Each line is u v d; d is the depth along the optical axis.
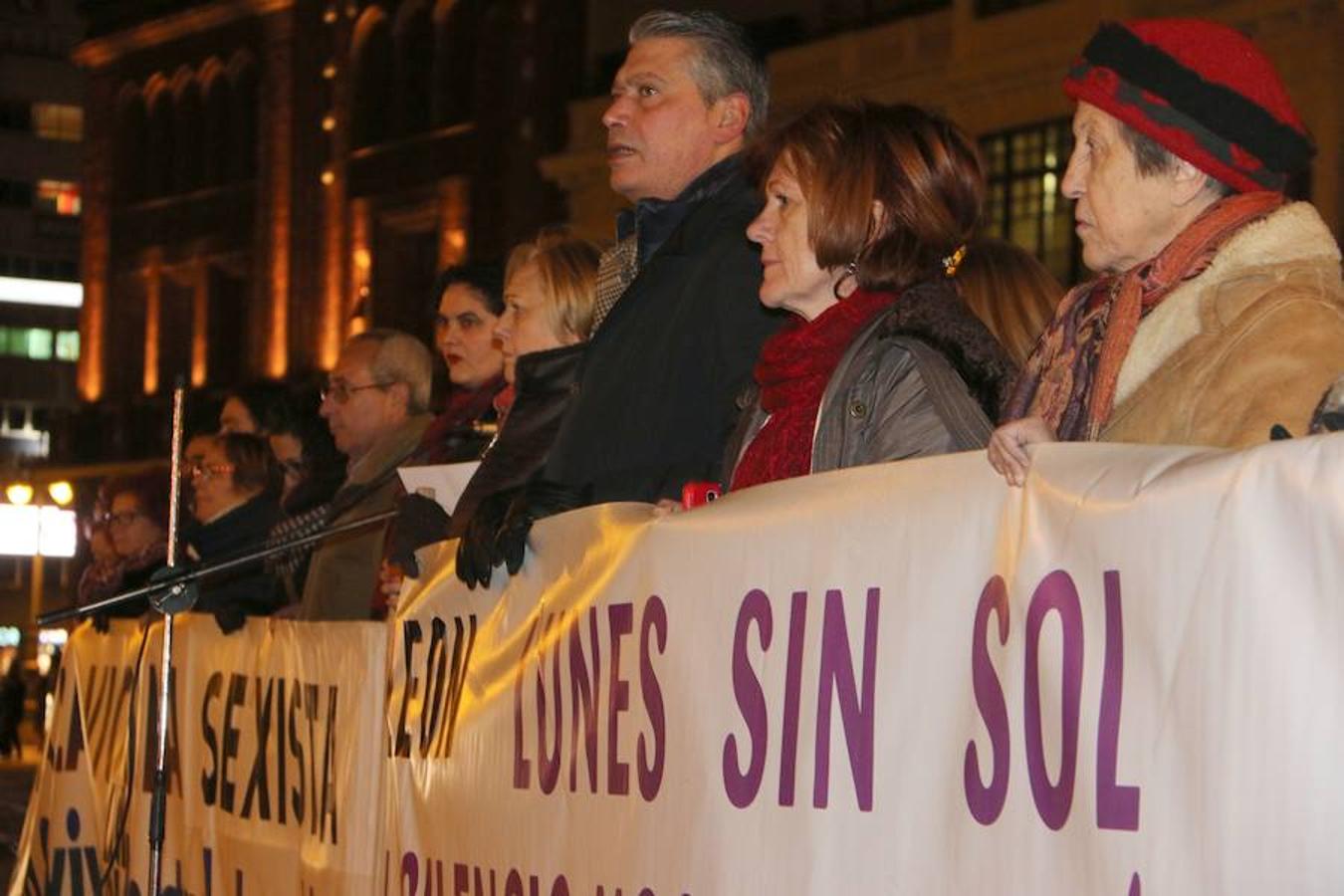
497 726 4.30
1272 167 3.25
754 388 4.24
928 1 28.23
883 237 3.80
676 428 4.45
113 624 7.81
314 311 44.41
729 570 3.32
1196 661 2.32
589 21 36.66
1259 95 3.24
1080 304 3.42
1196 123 3.24
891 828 2.87
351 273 43.25
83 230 52.47
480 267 7.07
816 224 3.81
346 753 5.38
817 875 3.02
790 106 4.11
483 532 4.25
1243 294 3.08
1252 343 3.00
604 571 3.79
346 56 43.62
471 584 4.39
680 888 3.41
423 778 4.75
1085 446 2.58
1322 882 2.14
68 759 8.24
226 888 6.34
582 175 33.50
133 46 50.81
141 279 50.66
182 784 6.79
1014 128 26.44
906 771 2.85
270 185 45.72
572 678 3.91
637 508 3.71
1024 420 2.68
